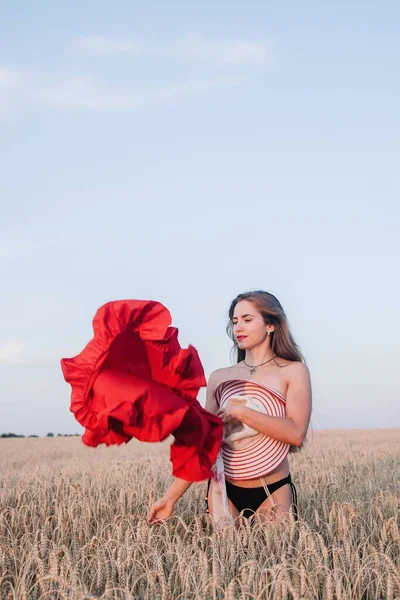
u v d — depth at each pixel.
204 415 4.82
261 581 3.73
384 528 4.87
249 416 4.95
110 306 4.45
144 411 4.32
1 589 4.20
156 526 5.24
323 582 4.01
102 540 4.86
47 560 4.61
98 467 11.71
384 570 4.18
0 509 6.44
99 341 4.39
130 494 6.61
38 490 7.59
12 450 24.88
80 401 4.41
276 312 5.30
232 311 5.50
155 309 4.59
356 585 3.94
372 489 7.86
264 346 5.36
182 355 4.63
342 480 8.56
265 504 5.10
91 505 6.35
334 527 5.23
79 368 4.37
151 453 20.58
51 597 3.82
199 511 6.23
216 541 4.42
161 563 4.02
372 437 27.80
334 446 17.67
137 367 4.68
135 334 4.57
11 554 4.67
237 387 5.26
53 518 6.06
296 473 9.63
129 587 4.06
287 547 4.38
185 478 4.89
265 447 5.10
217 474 5.03
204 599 3.68
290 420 5.08
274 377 5.23
